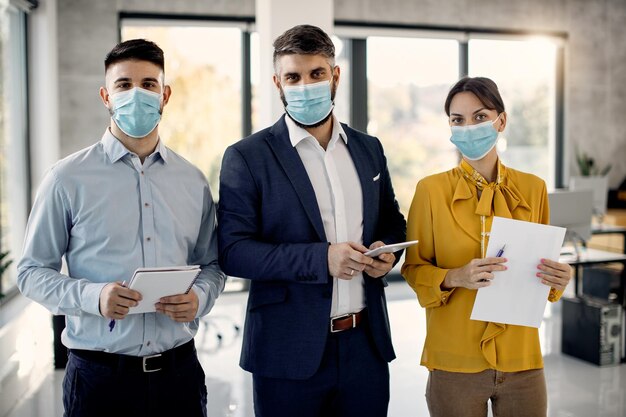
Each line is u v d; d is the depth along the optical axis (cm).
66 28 662
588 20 844
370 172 226
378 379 221
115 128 204
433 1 777
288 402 212
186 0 697
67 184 196
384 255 202
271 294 211
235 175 212
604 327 482
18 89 586
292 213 210
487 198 220
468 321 219
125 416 197
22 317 465
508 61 823
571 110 851
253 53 727
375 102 780
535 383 221
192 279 185
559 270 206
